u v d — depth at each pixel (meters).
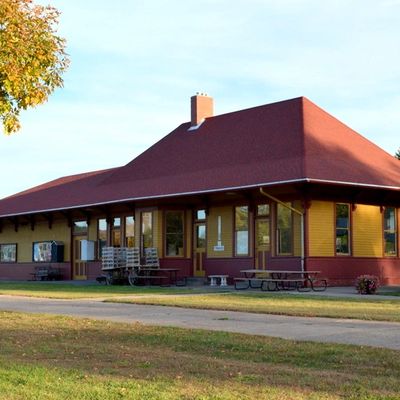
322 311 16.25
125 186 34.31
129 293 24.55
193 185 29.62
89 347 11.12
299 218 27.03
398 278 29.66
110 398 7.29
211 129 34.75
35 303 20.56
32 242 41.66
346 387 7.83
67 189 41.06
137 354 10.37
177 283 30.83
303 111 30.94
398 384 7.99
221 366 9.27
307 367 9.16
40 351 10.73
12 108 13.88
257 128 31.81
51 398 7.30
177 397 7.32
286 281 25.50
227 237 30.03
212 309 17.58
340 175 26.22
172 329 13.27
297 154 27.47
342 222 27.94
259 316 15.70
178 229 31.75
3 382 8.09
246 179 27.36
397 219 30.14
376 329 12.95
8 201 45.38
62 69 14.42
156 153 36.19
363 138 32.44
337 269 27.41
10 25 13.38
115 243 35.03
